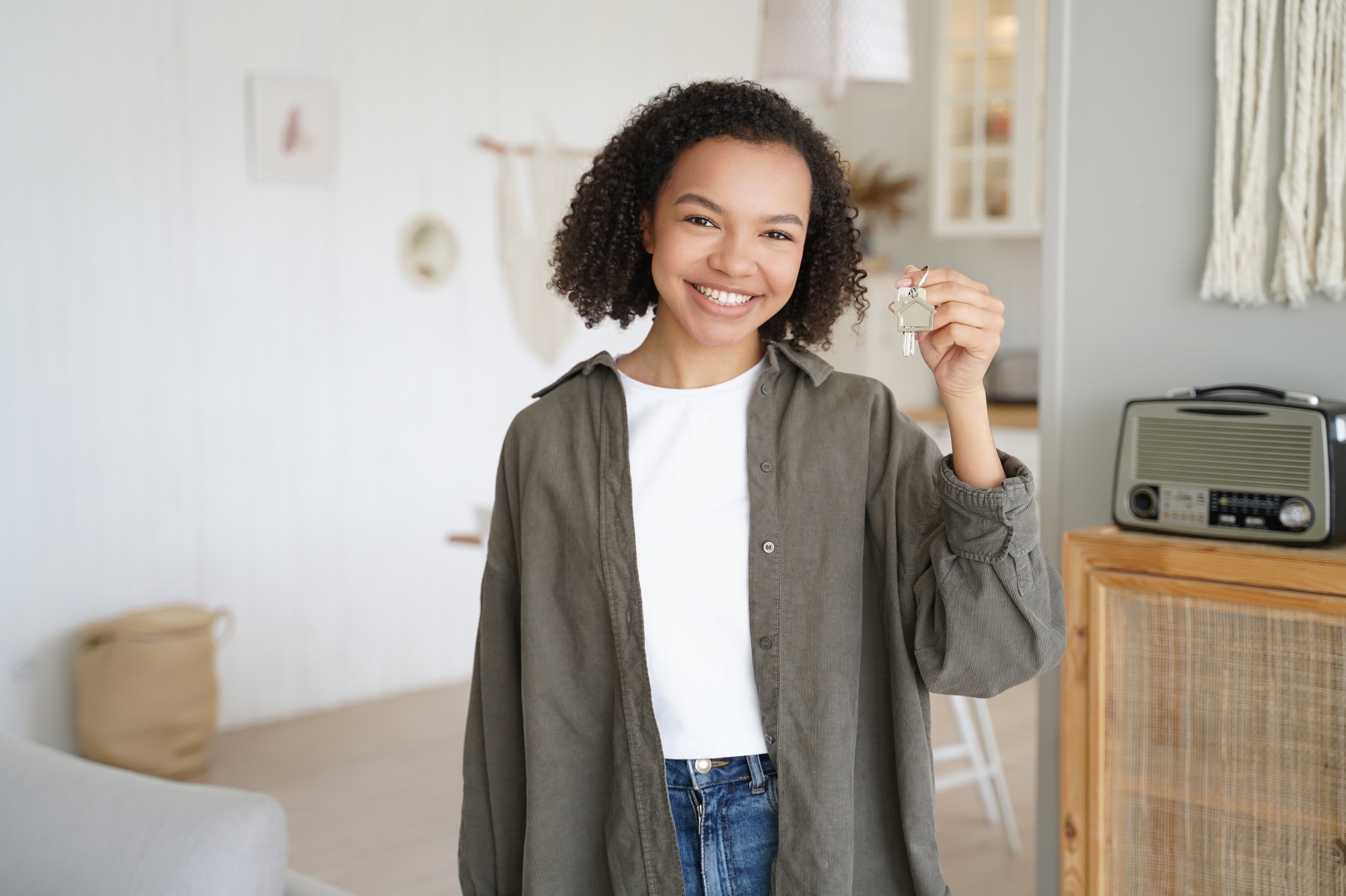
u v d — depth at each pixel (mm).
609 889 1296
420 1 4680
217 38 4156
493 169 4953
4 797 1390
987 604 1105
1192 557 1772
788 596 1211
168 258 4090
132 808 1318
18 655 3814
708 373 1283
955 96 5609
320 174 4395
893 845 1265
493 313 4984
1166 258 2057
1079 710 1882
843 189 1312
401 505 4758
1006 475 1125
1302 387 1934
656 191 1248
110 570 4008
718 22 5730
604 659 1265
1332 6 1847
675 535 1229
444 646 4938
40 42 3775
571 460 1293
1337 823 1659
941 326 1073
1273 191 1940
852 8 2992
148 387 4070
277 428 4395
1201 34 1994
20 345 3789
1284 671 1697
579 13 5184
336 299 4520
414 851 3236
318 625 4547
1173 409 1857
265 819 1292
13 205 3752
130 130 3979
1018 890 2904
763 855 1205
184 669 3764
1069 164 2146
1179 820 1792
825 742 1184
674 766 1213
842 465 1234
